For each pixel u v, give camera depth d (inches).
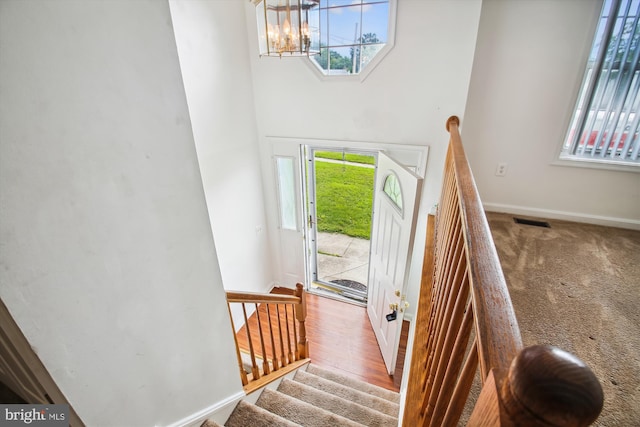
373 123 113.8
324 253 203.5
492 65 95.4
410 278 130.6
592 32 83.9
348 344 131.3
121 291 32.9
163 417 42.8
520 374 10.8
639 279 66.6
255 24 111.7
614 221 95.5
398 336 104.4
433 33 94.7
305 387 79.7
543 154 99.3
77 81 24.7
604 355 47.9
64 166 25.3
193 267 40.7
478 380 44.0
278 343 129.0
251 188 133.0
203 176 103.6
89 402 32.5
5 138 21.5
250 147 128.0
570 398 9.4
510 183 106.1
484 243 23.8
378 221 120.6
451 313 33.0
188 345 43.6
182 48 87.8
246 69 118.2
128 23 27.1
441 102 102.3
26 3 20.8
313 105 119.0
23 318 25.3
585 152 95.8
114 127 28.1
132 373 36.7
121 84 27.8
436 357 37.4
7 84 20.9
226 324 49.3
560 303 59.5
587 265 72.4
